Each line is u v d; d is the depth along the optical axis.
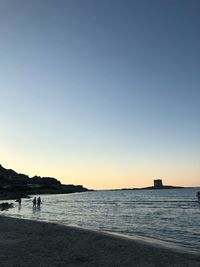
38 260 17.45
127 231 35.53
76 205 98.25
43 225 33.44
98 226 40.88
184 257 19.06
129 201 119.50
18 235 26.78
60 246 21.92
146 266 16.64
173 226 40.75
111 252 20.12
